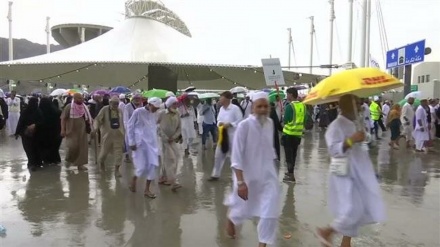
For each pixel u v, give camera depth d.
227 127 8.77
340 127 4.41
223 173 9.94
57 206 6.91
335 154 4.38
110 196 7.61
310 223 6.05
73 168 10.46
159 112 8.13
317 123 29.05
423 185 8.74
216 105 19.05
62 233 5.58
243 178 4.41
